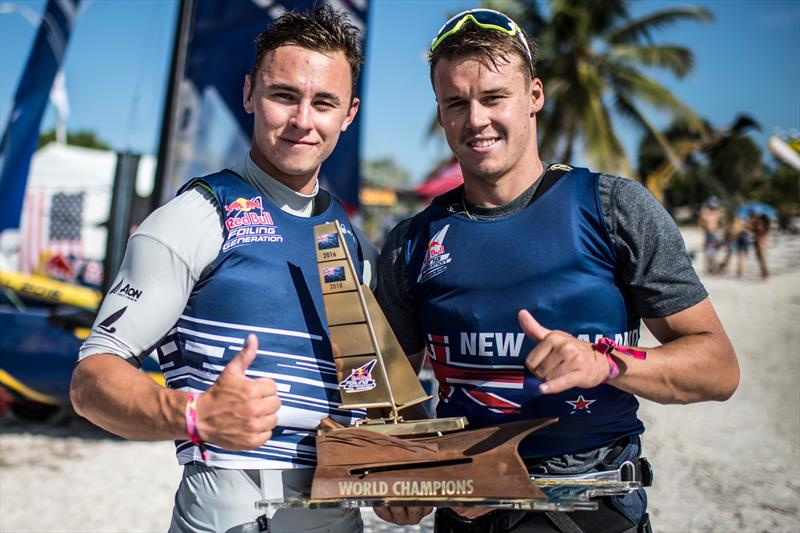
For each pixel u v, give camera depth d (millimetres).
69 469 5238
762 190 42094
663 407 6922
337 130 1889
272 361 1798
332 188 6348
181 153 6223
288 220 1884
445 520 1973
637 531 1824
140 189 12125
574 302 1762
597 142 20672
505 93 1788
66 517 4281
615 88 21812
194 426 1490
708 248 20016
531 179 1876
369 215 32844
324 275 1822
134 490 4812
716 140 27922
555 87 20672
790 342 10016
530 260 1789
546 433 1802
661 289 1751
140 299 1728
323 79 1823
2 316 5988
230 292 1785
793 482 4738
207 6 6230
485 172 1821
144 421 1545
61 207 9000
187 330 1812
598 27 21078
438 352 1898
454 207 1938
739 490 4629
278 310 1809
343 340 1825
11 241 9562
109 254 5914
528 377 1793
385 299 2037
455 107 1828
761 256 17797
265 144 1840
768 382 7707
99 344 1697
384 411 1881
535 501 1495
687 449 5539
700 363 1664
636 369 1591
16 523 4172
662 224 1757
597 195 1797
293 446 1814
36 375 6047
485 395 1828
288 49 1818
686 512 4277
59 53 6781
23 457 5512
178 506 1861
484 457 1567
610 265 1796
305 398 1824
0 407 6316
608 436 1818
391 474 1609
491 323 1799
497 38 1782
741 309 13422
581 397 1783
